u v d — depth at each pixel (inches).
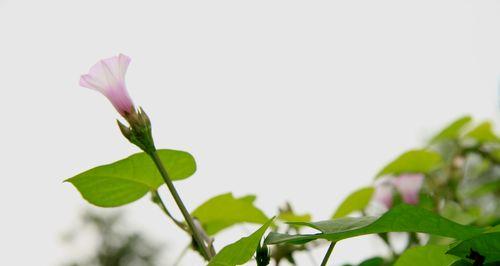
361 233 14.0
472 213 21.7
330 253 14.8
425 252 15.6
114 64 16.4
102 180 16.5
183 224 16.7
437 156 22.1
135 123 15.9
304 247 18.4
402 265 15.8
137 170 16.4
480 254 14.1
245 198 20.3
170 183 15.5
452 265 14.4
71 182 16.4
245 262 14.5
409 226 13.7
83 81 16.3
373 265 17.8
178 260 16.8
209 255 15.2
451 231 13.8
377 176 22.1
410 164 22.3
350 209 21.7
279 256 18.3
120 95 16.1
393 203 21.9
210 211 18.8
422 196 22.2
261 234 14.2
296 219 20.6
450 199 22.2
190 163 16.6
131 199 17.0
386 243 19.6
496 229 14.0
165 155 16.3
